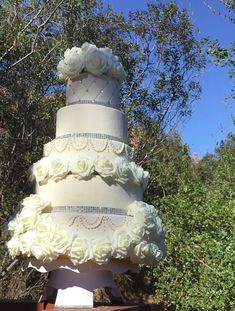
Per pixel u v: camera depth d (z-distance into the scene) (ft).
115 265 3.21
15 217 3.34
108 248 3.05
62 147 3.40
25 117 7.54
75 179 3.24
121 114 3.59
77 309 3.09
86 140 3.35
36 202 3.22
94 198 3.22
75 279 3.23
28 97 7.60
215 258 6.20
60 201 3.25
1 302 3.58
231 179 8.22
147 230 3.26
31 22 7.29
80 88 3.59
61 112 3.57
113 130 3.51
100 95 3.57
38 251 3.06
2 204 7.16
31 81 7.56
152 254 3.28
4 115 7.48
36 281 7.64
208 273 6.10
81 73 3.60
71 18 8.21
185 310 6.48
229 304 5.78
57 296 3.26
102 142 3.37
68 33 8.21
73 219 3.13
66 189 3.25
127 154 3.49
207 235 6.38
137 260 3.23
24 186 7.43
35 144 7.70
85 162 3.23
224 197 7.65
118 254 3.11
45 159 3.42
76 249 3.02
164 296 7.02
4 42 6.97
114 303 3.62
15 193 7.33
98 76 3.59
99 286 3.25
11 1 7.57
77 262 3.02
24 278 7.43
